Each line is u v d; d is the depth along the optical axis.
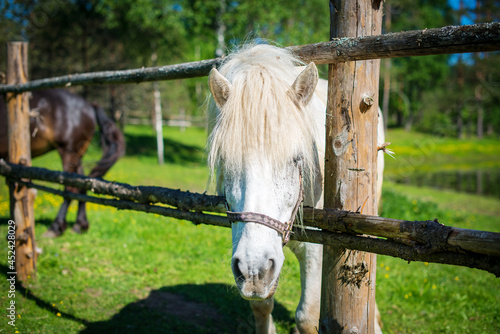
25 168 3.15
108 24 13.00
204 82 13.38
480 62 28.19
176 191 2.05
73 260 3.91
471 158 24.36
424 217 6.73
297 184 1.49
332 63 1.51
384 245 1.35
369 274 1.53
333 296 1.55
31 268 3.39
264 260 1.30
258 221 1.34
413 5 21.72
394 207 7.09
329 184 1.56
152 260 4.04
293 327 2.90
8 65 3.31
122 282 3.47
